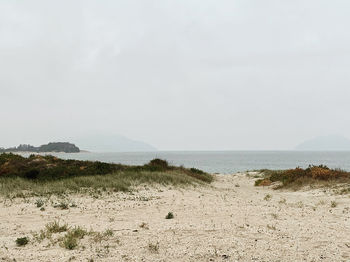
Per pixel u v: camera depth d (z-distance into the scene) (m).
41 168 24.42
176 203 14.38
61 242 7.50
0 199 15.25
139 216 11.35
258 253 6.47
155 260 6.11
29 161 26.72
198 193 18.52
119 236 7.94
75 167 24.83
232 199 16.41
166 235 7.91
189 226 8.93
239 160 146.12
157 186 20.11
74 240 7.33
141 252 6.58
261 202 15.34
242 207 12.92
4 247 7.39
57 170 23.39
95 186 18.59
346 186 19.33
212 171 72.56
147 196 16.64
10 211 12.74
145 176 22.41
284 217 10.44
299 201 15.96
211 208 12.71
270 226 8.89
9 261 6.25
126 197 16.12
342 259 6.18
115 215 11.67
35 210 12.88
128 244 7.18
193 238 7.57
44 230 9.27
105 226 9.43
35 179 21.39
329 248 6.86
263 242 7.23
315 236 7.84
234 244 7.05
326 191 19.02
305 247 6.91
